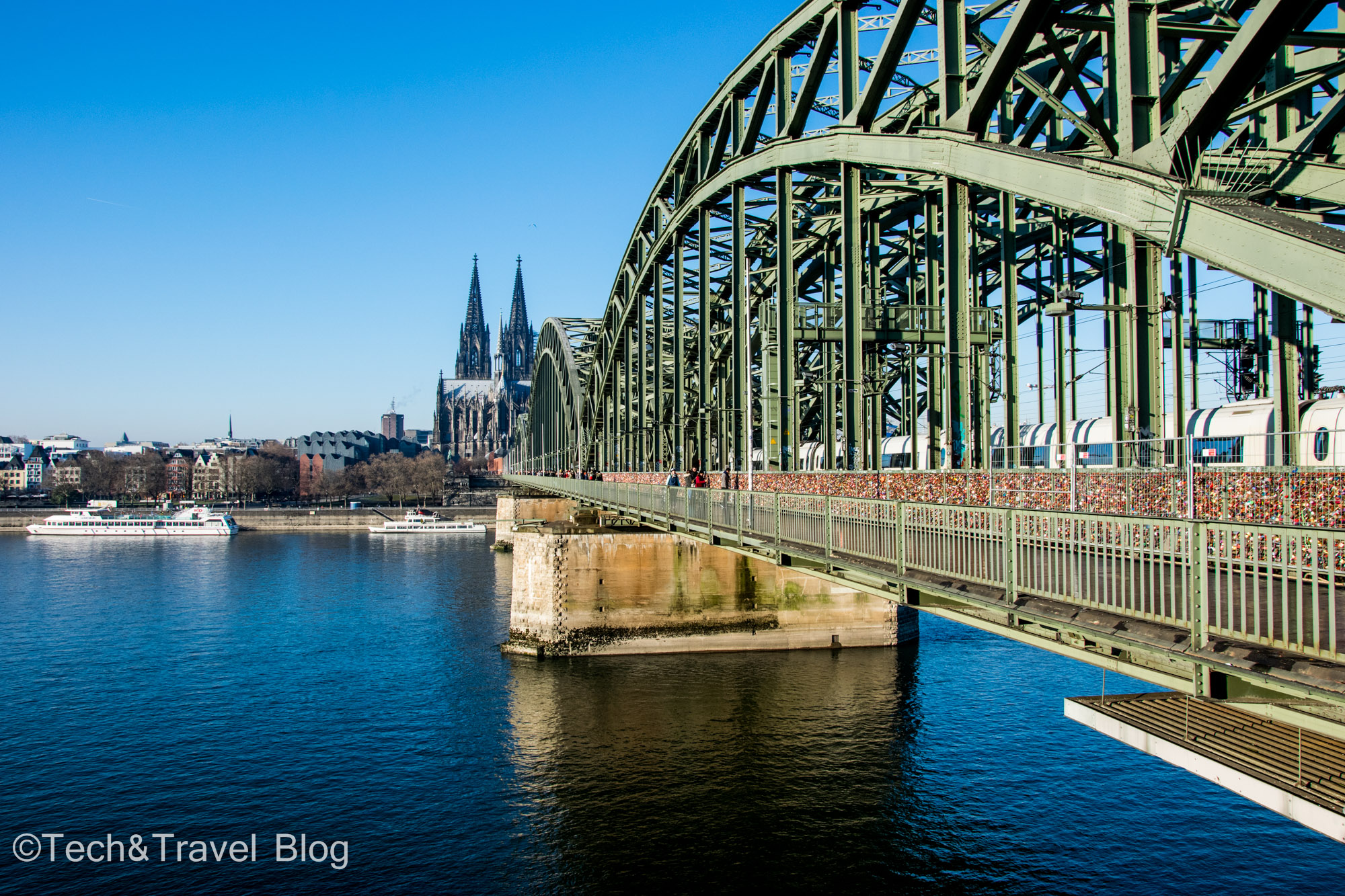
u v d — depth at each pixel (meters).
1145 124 14.67
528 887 20.28
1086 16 15.89
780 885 19.95
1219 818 22.39
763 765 26.39
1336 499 14.12
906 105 28.38
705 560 40.19
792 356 28.59
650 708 31.83
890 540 14.78
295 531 139.88
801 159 26.97
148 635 47.09
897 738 28.30
